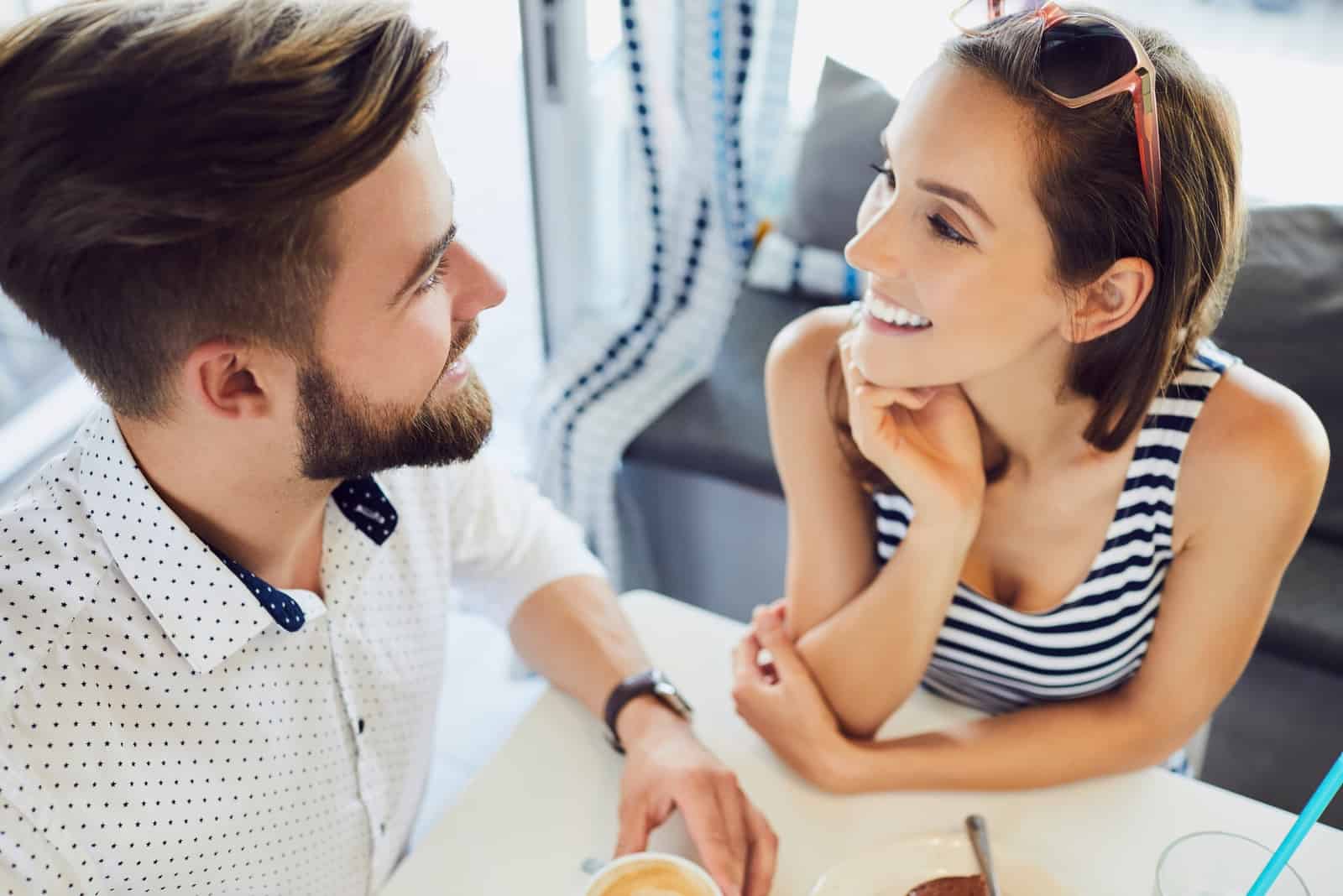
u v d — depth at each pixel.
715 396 1.84
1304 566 1.35
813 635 0.98
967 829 0.83
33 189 0.58
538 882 0.84
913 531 0.91
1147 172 0.68
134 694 0.75
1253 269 1.22
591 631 1.03
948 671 1.06
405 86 0.61
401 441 0.77
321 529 0.89
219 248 0.61
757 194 2.07
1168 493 0.87
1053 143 0.68
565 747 0.96
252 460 0.73
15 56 0.57
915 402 0.85
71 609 0.73
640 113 1.90
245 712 0.81
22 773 0.70
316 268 0.64
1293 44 1.65
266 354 0.67
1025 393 0.85
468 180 2.26
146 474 0.75
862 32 1.86
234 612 0.77
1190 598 0.90
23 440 2.27
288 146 0.58
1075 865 0.84
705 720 0.98
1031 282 0.73
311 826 0.89
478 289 0.78
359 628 0.91
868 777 0.90
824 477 1.00
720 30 1.77
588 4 1.97
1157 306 0.75
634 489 1.87
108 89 0.56
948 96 0.70
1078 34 0.67
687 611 1.09
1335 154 1.67
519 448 2.37
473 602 1.16
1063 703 0.95
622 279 2.32
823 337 0.98
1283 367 1.20
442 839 0.88
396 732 0.98
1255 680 1.29
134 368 0.66
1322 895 0.80
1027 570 0.95
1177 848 0.72
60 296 0.63
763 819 0.86
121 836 0.75
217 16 0.58
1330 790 0.60
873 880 0.80
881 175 0.81
